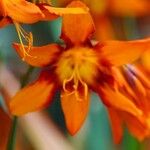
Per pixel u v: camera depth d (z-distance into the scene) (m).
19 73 0.26
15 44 0.21
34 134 0.29
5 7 0.20
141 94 0.23
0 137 0.23
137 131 0.23
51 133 0.30
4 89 0.25
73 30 0.22
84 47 0.22
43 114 0.30
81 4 0.20
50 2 0.21
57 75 0.22
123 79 0.23
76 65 0.23
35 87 0.22
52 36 0.30
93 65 0.23
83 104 0.22
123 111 0.23
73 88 0.23
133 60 0.22
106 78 0.23
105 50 0.22
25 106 0.21
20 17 0.20
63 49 0.22
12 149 0.23
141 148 0.29
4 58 0.26
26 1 0.20
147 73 0.23
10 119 0.23
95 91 0.23
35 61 0.22
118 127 0.23
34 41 0.30
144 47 0.22
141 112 0.22
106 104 0.22
